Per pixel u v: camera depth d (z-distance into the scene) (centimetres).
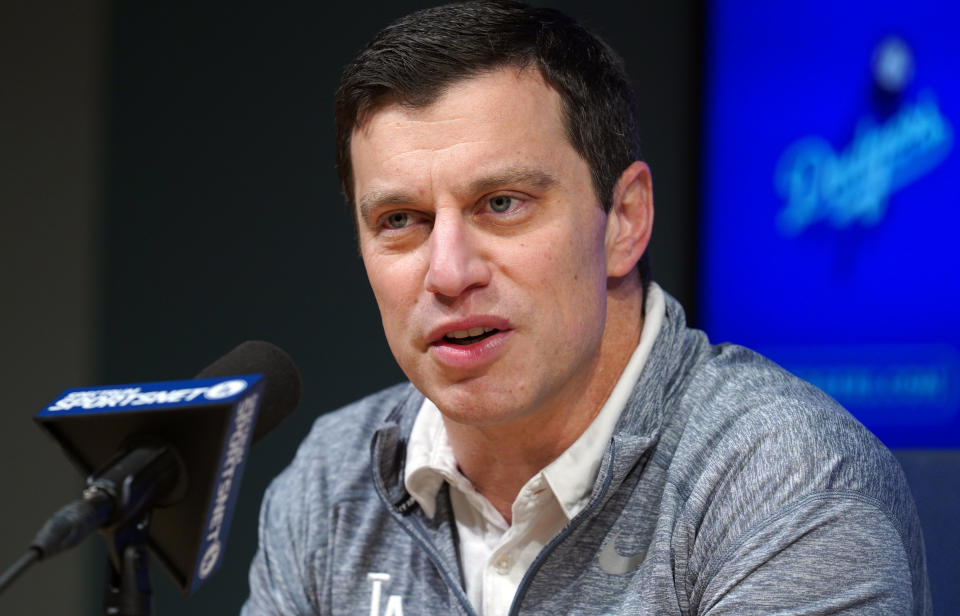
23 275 1145
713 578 395
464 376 406
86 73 1145
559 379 413
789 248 1104
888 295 1084
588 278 417
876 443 424
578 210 413
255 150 1161
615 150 438
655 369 453
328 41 1158
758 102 1111
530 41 410
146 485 281
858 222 1088
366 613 475
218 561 312
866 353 1089
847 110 1089
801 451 399
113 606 280
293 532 514
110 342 1152
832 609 367
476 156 393
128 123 1154
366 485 508
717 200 1120
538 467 454
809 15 1095
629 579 424
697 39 1140
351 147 427
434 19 413
